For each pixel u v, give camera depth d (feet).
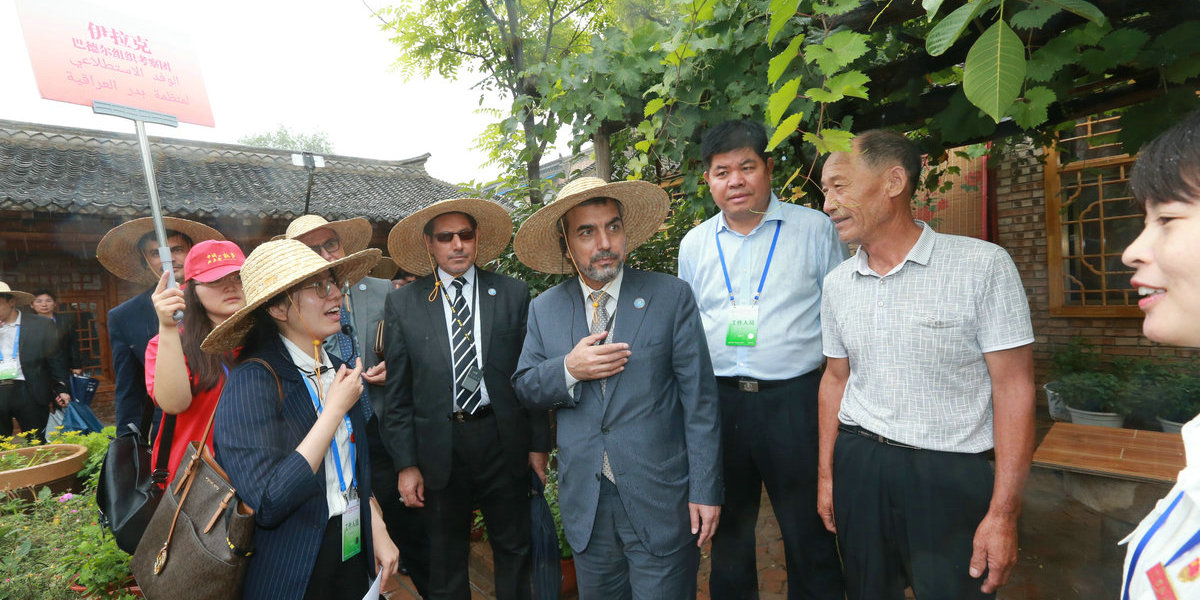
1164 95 6.68
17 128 30.19
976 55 3.19
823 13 5.93
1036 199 17.90
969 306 5.03
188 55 7.46
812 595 7.02
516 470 7.63
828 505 6.29
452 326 7.72
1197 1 5.77
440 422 7.44
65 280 25.53
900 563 5.56
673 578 5.76
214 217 27.99
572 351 5.87
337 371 5.20
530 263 7.33
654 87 8.17
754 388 7.04
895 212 5.34
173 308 5.73
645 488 5.69
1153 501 8.47
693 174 8.80
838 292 5.95
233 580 4.43
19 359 15.80
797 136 8.08
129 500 6.45
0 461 12.87
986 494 5.13
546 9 12.26
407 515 8.57
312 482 4.57
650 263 11.32
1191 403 13.62
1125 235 16.72
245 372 4.78
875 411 5.53
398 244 8.32
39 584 8.94
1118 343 16.70
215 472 4.63
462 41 13.02
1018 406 4.93
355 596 5.34
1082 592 8.02
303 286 4.93
